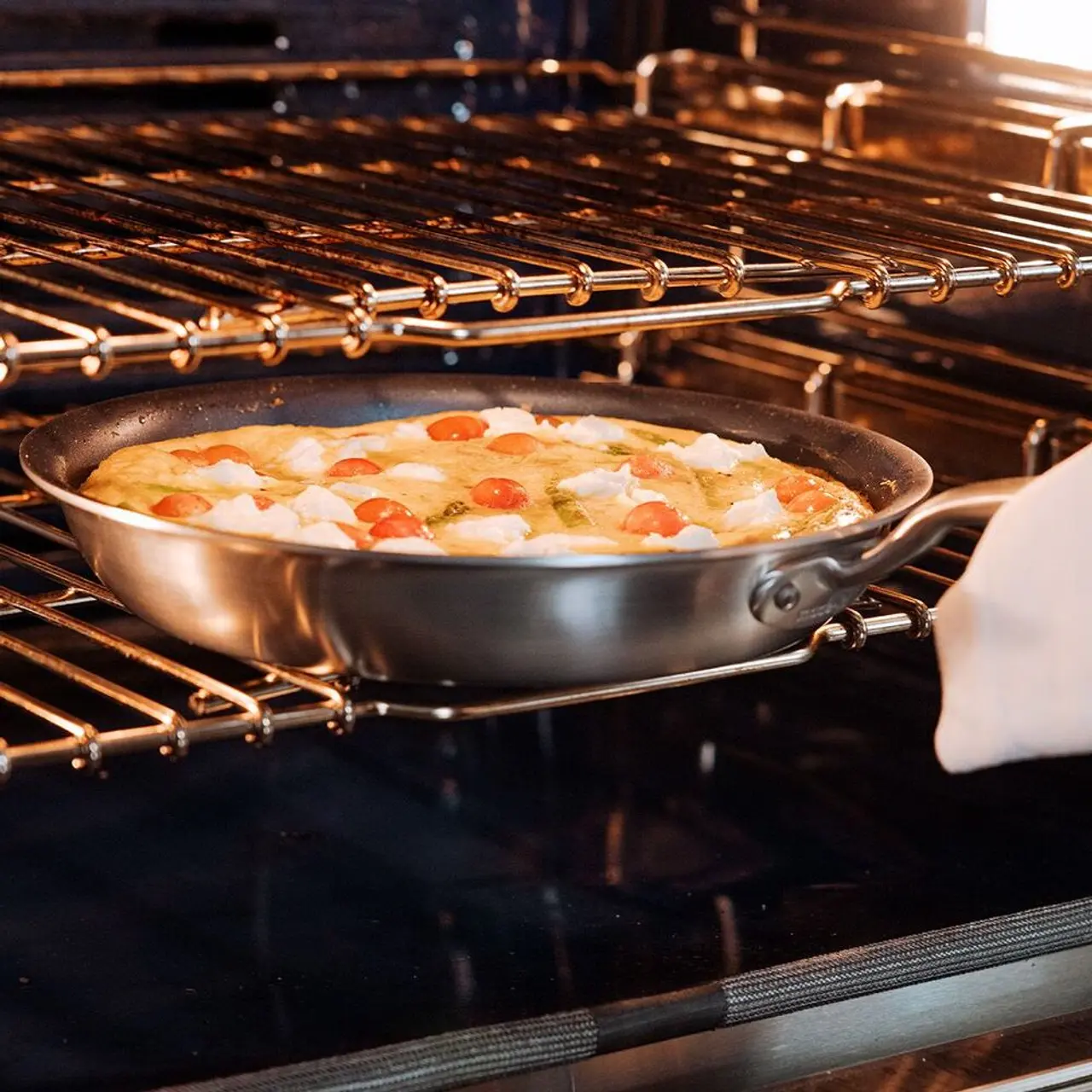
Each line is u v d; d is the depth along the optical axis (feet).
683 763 5.21
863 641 3.81
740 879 4.54
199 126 5.63
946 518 3.43
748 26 6.16
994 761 3.53
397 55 5.94
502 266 3.67
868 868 4.58
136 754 5.15
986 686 3.47
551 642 3.32
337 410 4.66
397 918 4.32
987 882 4.51
